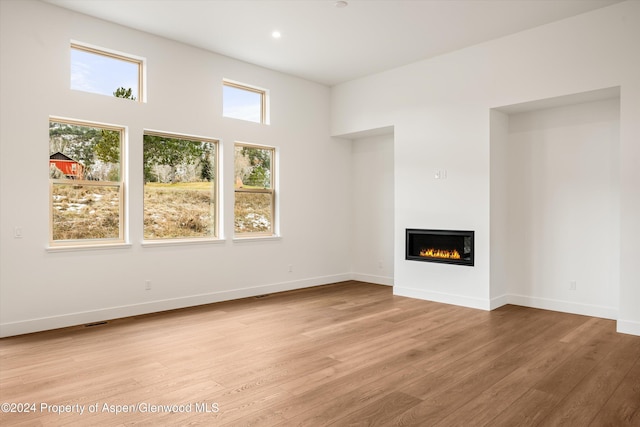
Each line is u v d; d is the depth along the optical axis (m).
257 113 6.60
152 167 5.50
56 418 2.63
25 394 2.97
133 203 5.18
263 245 6.55
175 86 5.53
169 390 3.04
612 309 4.96
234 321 4.93
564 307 5.32
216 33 5.27
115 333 4.43
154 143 5.50
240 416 2.65
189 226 5.84
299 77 7.00
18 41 4.37
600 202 5.04
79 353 3.82
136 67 5.32
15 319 4.36
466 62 5.67
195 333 4.45
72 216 4.84
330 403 2.84
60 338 4.26
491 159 5.47
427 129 6.10
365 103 6.95
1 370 3.41
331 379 3.24
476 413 2.70
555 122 5.39
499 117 5.64
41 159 4.52
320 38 5.39
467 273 5.67
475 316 5.14
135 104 5.18
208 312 5.37
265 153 6.75
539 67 5.01
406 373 3.36
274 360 3.65
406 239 6.36
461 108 5.72
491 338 4.27
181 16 4.82
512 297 5.79
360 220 7.74
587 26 4.65
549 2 4.41
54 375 3.31
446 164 5.88
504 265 5.76
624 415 2.68
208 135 5.86
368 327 4.68
